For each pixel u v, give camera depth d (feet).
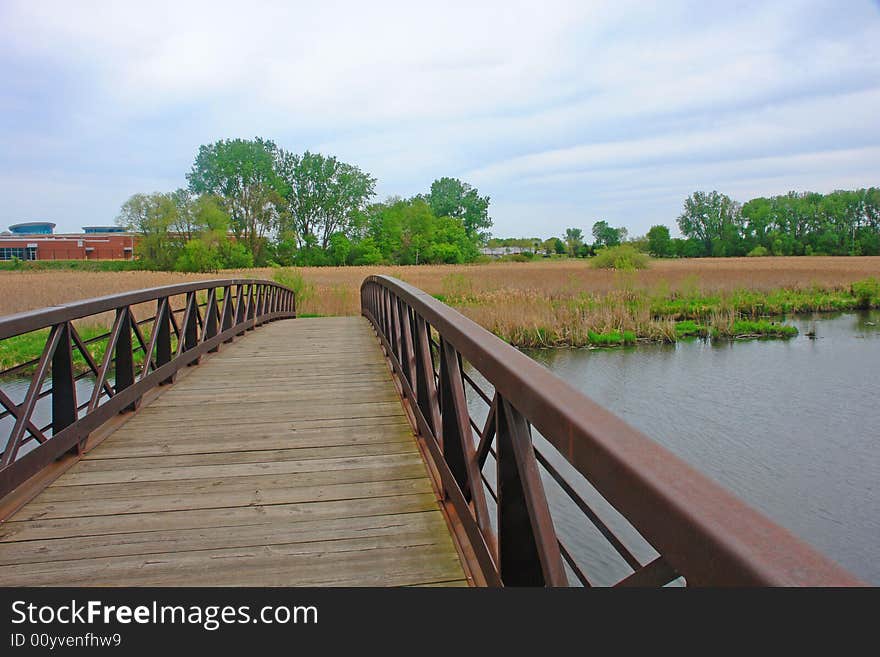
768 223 296.30
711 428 30.30
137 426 13.11
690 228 316.40
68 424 10.63
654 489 2.39
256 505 8.96
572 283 85.56
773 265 162.09
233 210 238.48
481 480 6.86
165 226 199.72
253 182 246.06
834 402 34.81
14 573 7.05
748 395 36.63
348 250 257.75
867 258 237.66
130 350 13.96
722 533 2.02
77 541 7.84
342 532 8.06
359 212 268.00
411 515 8.58
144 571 7.07
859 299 79.77
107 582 6.84
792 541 1.95
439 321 8.30
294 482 9.87
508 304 63.26
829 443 27.81
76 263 215.10
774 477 23.81
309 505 8.96
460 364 7.84
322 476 10.12
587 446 3.05
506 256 315.37
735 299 76.28
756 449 27.14
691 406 34.17
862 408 33.40
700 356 48.73
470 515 7.14
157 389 16.69
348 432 12.62
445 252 267.39
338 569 7.06
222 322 25.52
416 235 267.80
